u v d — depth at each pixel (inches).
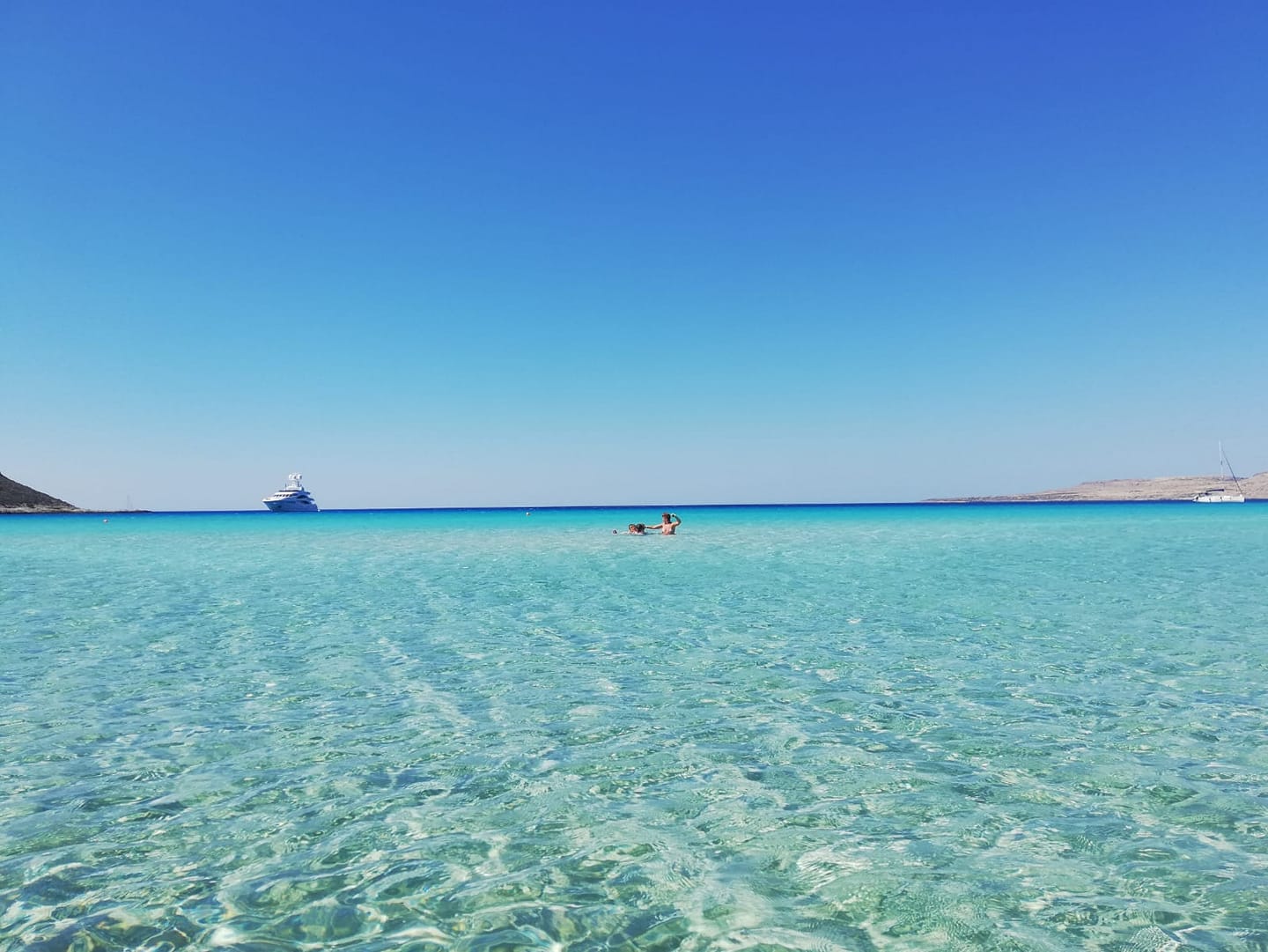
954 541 1467.8
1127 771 247.0
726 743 280.1
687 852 195.5
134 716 321.4
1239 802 221.5
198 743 285.7
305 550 1411.2
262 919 165.2
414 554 1284.4
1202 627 501.4
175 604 669.3
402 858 194.4
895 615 564.7
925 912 165.0
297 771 256.8
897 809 219.8
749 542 1520.7
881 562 1015.0
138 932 160.6
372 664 418.3
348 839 205.2
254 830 211.0
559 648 457.1
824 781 242.4
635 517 4069.9
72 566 1085.1
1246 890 172.1
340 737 291.6
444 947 154.0
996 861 187.6
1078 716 308.5
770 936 157.0
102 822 217.2
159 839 205.9
